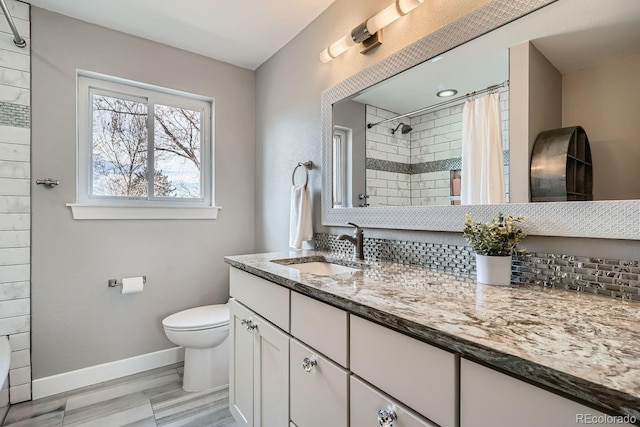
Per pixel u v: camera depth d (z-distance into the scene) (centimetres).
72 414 163
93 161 202
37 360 177
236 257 157
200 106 241
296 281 99
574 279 88
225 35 206
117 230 202
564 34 90
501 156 103
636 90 78
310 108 193
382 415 67
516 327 58
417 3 121
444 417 58
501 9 102
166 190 227
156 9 179
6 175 169
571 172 88
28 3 174
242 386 141
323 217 181
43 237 179
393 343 68
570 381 41
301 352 99
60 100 183
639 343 51
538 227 94
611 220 80
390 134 141
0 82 167
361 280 101
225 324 189
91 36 192
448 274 112
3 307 168
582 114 86
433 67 124
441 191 121
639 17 78
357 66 159
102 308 197
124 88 211
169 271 221
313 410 93
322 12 181
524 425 47
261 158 248
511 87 100
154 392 185
